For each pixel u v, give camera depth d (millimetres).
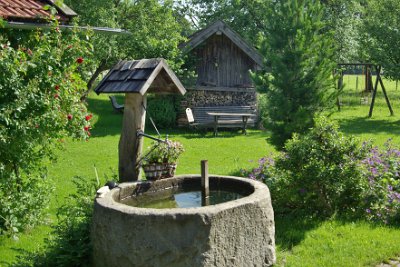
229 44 20391
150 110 19344
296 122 10367
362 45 21969
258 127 20203
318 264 5301
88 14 18547
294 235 6266
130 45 19656
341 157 6902
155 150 5785
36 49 6984
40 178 7668
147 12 21188
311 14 11086
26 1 9289
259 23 29016
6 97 6309
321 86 10656
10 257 5969
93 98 26109
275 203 7340
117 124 19562
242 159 12953
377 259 5402
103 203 4695
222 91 20219
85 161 12789
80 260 5098
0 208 6766
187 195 5750
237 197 5566
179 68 19062
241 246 4625
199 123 18766
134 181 5652
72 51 7027
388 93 29266
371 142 7195
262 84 11352
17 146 6527
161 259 4344
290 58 10602
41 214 7438
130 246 4410
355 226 6555
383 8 20141
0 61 6109
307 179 6820
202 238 4340
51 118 6648
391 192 7004
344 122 19516
